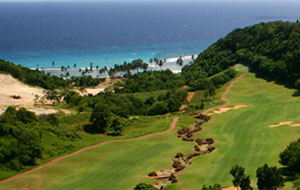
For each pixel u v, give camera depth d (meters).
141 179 63.69
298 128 82.94
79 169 69.50
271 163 64.31
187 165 72.12
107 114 95.06
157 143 86.50
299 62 134.88
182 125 100.94
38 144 72.88
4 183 61.41
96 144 84.31
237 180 48.72
